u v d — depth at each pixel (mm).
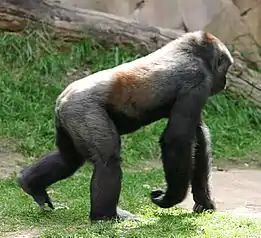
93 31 21562
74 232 9523
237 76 21594
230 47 23750
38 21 21312
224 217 10250
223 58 10961
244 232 9203
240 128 20266
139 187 13664
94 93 10133
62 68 20734
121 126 10500
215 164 17562
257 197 13289
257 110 21297
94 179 10070
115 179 10070
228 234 9094
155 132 18641
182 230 9445
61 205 11812
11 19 21078
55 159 11078
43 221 10555
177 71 10438
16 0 21188
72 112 10086
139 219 10297
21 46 20891
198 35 10852
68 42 21500
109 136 10055
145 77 10352
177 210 11266
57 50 21344
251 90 21531
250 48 24328
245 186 14625
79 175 15102
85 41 21500
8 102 18812
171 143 10320
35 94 19500
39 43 21125
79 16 21656
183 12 24141
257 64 23656
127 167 16609
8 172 15469
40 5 21484
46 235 9492
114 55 21266
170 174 10414
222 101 21109
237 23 24562
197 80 10469
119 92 10234
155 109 10469
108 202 10070
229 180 15352
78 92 10148
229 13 24516
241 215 10859
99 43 21578
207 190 11094
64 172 11117
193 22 24203
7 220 10633
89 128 10000
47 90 19734
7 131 17641
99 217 10109
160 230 9445
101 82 10219
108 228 9547
